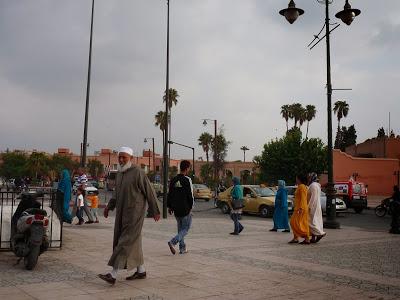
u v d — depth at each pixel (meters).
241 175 91.94
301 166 51.75
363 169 55.81
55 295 5.57
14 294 5.60
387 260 8.90
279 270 7.58
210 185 61.72
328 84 17.25
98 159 96.94
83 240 10.89
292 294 5.94
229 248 10.11
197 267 7.68
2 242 8.66
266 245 10.86
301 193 11.35
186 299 5.55
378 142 62.56
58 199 9.38
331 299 5.73
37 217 7.24
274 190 25.12
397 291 6.24
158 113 73.06
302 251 9.98
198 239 11.83
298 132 55.12
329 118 17.08
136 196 6.44
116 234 6.49
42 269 7.20
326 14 17.16
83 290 5.87
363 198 29.02
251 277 6.95
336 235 13.99
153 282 6.45
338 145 87.38
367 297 5.87
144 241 11.05
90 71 25.56
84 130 25.14
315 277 7.07
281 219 14.42
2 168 81.12
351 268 7.95
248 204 23.56
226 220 19.64
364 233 14.81
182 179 9.12
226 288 6.19
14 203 9.49
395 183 55.41
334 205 16.78
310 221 11.54
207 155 85.88
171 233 13.02
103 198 39.91
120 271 7.14
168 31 21.94
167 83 21.83
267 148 55.03
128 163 6.58
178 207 9.04
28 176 74.50
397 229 15.01
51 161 77.44
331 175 16.86
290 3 15.45
